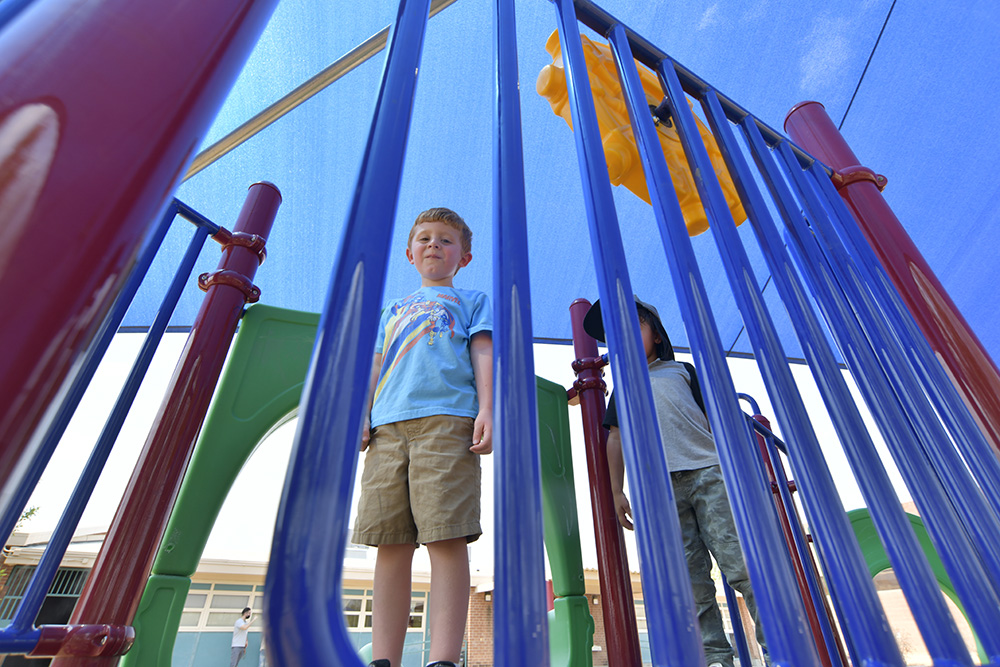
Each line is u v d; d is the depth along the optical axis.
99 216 0.22
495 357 0.30
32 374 0.18
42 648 0.67
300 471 0.20
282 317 1.45
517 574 0.23
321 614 0.18
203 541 1.12
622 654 0.83
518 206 0.36
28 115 0.22
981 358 0.86
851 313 0.60
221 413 1.26
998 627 0.39
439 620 0.85
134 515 0.80
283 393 1.34
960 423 0.61
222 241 1.12
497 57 0.45
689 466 1.26
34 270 0.20
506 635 0.22
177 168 0.25
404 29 0.37
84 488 0.76
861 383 0.55
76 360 0.20
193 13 0.29
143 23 0.27
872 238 1.01
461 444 1.00
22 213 0.20
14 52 0.23
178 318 2.28
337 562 0.19
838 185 1.07
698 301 0.42
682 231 0.46
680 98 0.64
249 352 1.37
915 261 0.97
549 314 2.68
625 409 0.33
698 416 1.35
